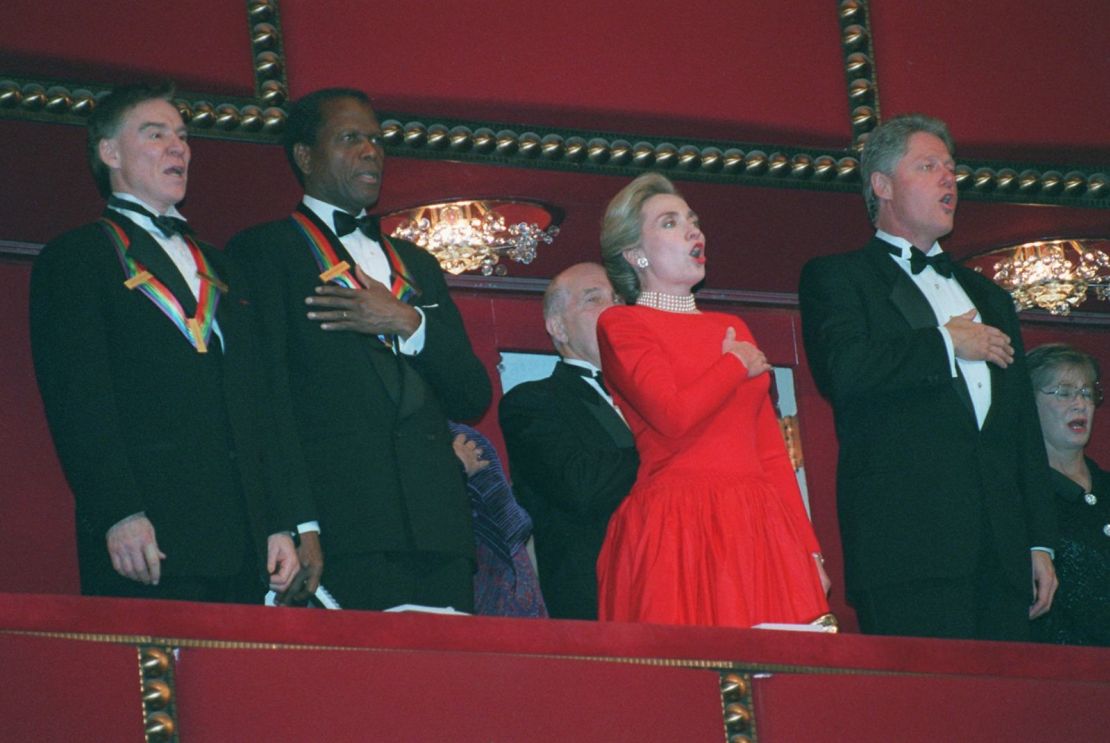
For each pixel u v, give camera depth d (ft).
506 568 67.87
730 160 77.00
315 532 60.54
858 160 78.33
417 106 73.46
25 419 74.74
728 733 53.47
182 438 58.59
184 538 57.41
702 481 60.18
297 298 64.44
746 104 77.56
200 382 59.77
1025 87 80.79
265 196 74.84
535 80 75.10
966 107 79.97
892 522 64.44
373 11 73.51
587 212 79.36
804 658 55.52
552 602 67.36
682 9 77.71
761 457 62.23
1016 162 80.33
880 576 64.08
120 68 69.21
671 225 63.72
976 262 86.58
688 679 53.67
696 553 59.31
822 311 68.28
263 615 51.06
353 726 49.88
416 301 66.54
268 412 61.31
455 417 66.44
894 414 65.82
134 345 59.47
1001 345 65.98
